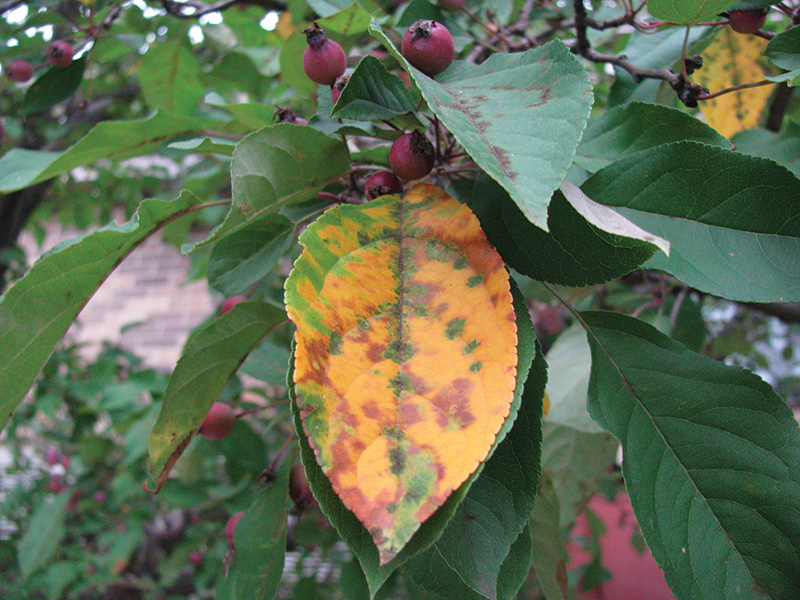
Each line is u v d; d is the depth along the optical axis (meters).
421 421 0.12
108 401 0.45
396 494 0.11
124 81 0.61
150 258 1.24
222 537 0.50
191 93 0.39
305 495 0.20
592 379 0.17
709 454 0.16
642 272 0.37
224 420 0.21
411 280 0.13
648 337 0.17
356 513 0.11
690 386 0.16
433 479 0.11
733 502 0.15
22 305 0.15
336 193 0.21
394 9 0.36
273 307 0.20
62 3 0.36
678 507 0.15
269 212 0.17
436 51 0.16
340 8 0.26
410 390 0.12
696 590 0.15
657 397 0.16
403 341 0.13
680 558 0.15
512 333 0.12
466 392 0.12
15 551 0.64
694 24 0.19
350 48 0.26
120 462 0.61
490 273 0.13
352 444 0.11
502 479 0.13
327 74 0.19
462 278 0.13
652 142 0.18
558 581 0.21
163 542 0.61
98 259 0.16
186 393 0.20
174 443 0.20
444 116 0.13
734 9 0.20
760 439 0.15
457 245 0.14
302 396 0.11
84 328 1.18
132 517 0.56
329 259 0.13
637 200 0.16
